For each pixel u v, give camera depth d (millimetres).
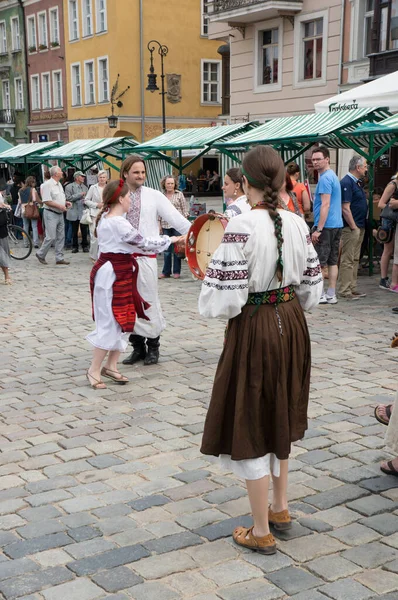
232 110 24703
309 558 3000
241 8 21984
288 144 12531
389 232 9578
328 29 20391
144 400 5227
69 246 16469
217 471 3926
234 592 2762
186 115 34375
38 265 13477
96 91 34094
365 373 5781
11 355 6684
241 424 2859
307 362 3039
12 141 43156
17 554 3078
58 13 36688
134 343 6211
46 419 4855
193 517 3379
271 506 3236
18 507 3539
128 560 3006
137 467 4004
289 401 2939
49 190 13172
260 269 2826
